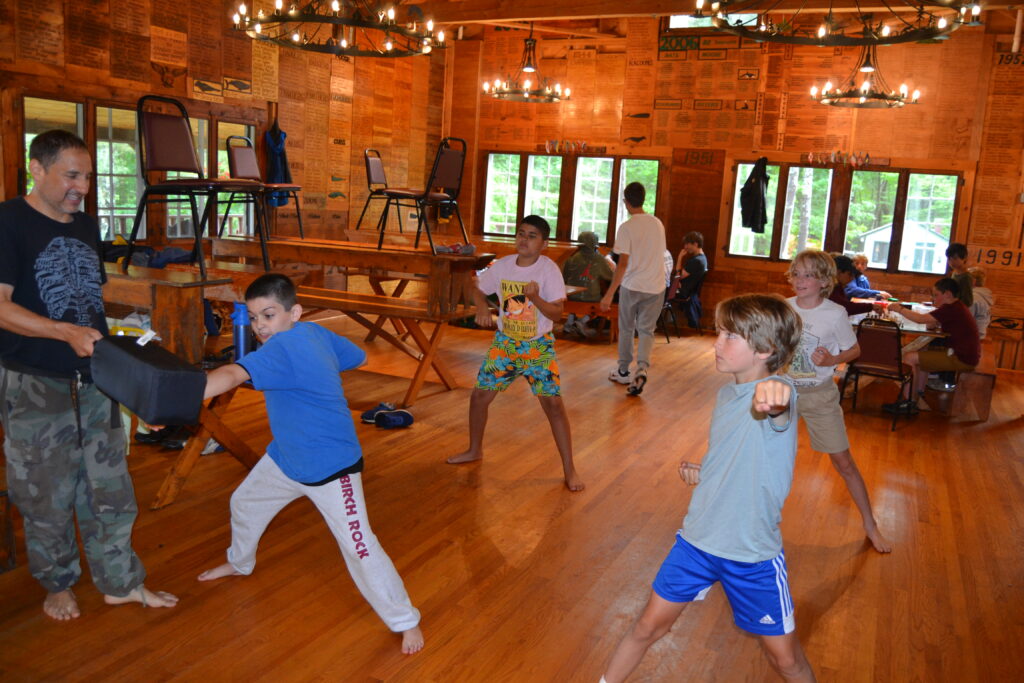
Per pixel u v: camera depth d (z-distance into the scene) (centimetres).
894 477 513
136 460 459
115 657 269
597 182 1116
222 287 489
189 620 295
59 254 261
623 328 718
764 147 1027
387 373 718
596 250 955
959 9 496
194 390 221
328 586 327
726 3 510
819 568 371
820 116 1002
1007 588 359
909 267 995
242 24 592
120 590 290
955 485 503
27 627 284
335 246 656
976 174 948
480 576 344
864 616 327
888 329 649
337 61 947
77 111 675
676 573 217
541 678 271
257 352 251
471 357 814
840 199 1004
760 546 209
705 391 721
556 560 363
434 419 580
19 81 618
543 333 447
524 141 1141
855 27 972
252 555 323
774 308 206
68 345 263
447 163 652
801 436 598
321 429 266
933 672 288
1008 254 945
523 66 955
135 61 711
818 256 362
